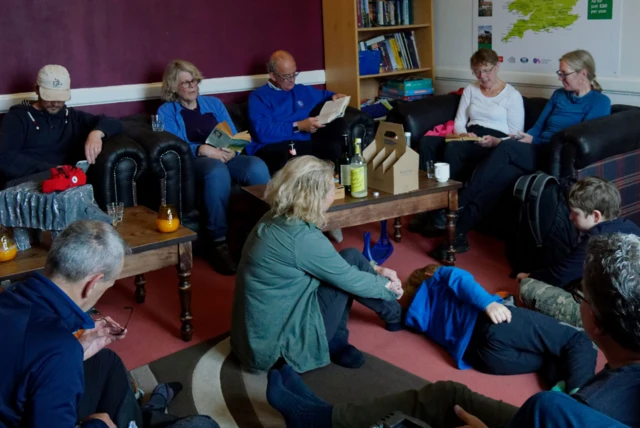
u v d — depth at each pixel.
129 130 3.73
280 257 2.35
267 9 4.75
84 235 1.62
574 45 4.27
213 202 3.57
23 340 1.45
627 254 1.20
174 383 2.44
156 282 3.45
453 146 4.09
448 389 1.87
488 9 4.74
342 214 3.04
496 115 4.25
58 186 2.45
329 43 4.98
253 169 3.87
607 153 3.47
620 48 4.03
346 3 4.74
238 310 2.48
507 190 3.73
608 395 1.16
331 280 2.42
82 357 1.51
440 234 3.94
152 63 4.36
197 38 4.50
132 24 4.23
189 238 2.69
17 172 3.42
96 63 4.16
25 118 3.61
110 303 3.20
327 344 2.52
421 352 2.67
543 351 2.41
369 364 2.59
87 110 4.19
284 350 2.47
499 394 2.37
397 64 5.14
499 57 4.75
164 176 3.52
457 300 2.62
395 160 3.17
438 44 5.21
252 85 4.78
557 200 3.17
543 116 4.08
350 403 1.98
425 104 4.51
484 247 3.81
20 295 1.54
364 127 4.29
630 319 1.17
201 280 3.48
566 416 1.08
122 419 1.85
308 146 4.32
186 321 2.80
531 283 2.79
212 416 2.29
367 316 2.99
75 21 4.04
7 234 2.45
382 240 3.70
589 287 1.24
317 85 5.09
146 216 2.95
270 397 2.12
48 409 1.43
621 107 3.91
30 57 3.93
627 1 3.93
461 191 3.78
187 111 4.08
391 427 1.57
